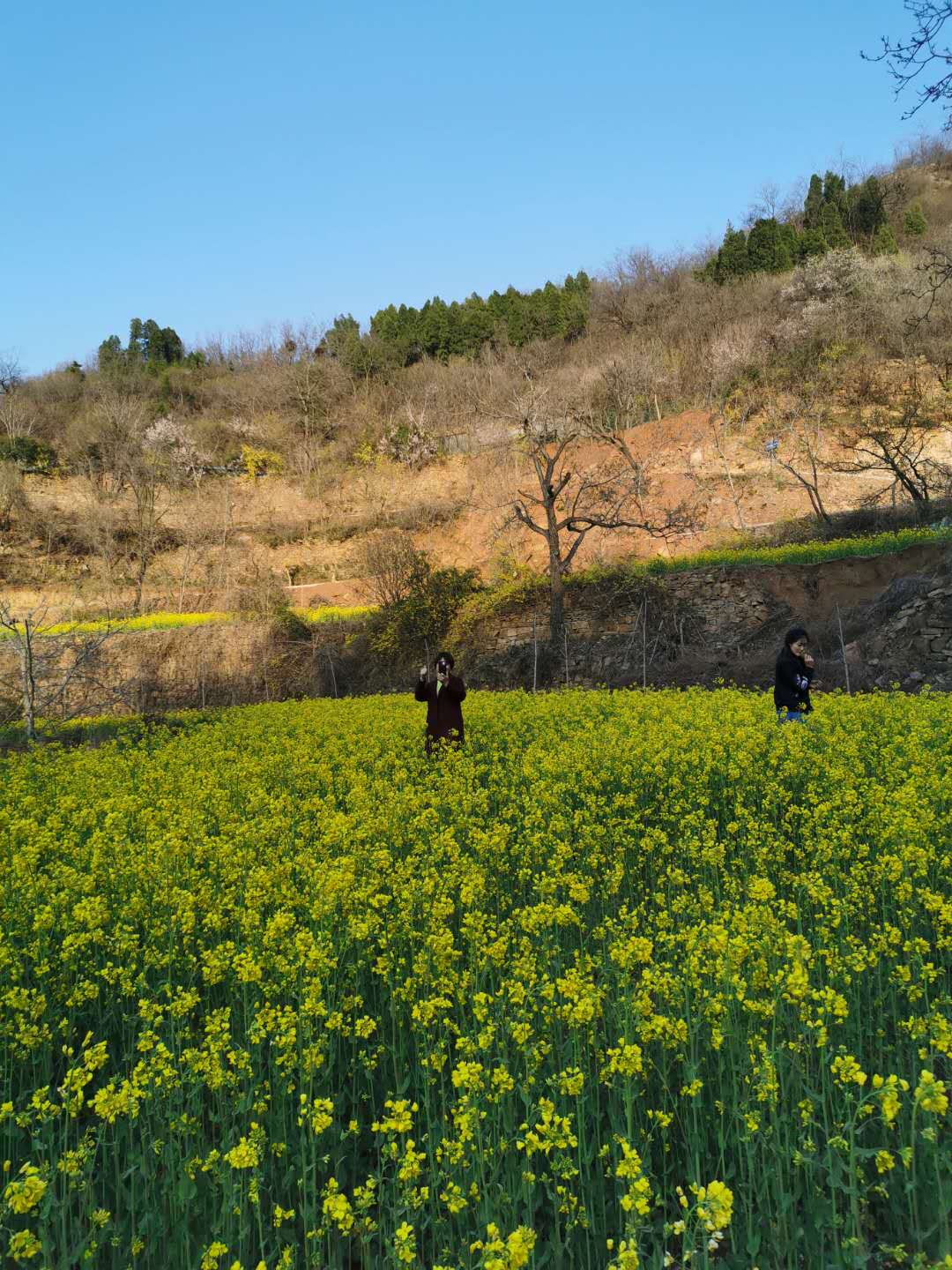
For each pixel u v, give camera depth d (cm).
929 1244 363
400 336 9588
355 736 1456
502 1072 378
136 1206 409
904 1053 465
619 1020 448
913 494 3694
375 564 4331
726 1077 442
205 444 7825
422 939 552
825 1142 407
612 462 5412
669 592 3064
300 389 8344
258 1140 368
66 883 671
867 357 5559
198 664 3925
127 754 1556
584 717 1592
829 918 544
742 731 1129
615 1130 409
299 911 638
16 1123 423
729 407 5659
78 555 6316
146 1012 464
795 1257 358
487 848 728
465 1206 359
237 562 6056
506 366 7819
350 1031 466
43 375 9606
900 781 918
